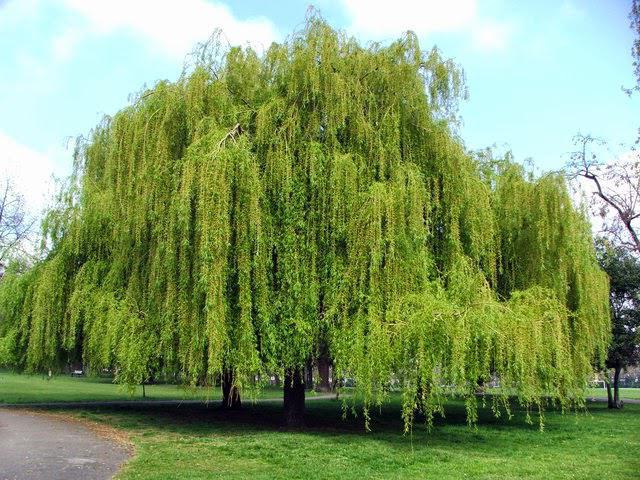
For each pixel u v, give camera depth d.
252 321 13.30
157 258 13.66
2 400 27.81
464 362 11.68
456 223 14.42
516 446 14.22
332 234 13.62
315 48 14.88
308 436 14.91
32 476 9.60
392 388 12.58
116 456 11.72
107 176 15.79
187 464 10.84
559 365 12.93
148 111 14.66
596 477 10.11
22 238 36.88
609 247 29.52
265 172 13.87
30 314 18.59
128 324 14.47
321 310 14.14
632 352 29.47
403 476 9.86
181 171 13.60
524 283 16.45
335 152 14.11
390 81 15.12
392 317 12.56
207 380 14.08
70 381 53.06
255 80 15.50
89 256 17.86
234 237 13.19
